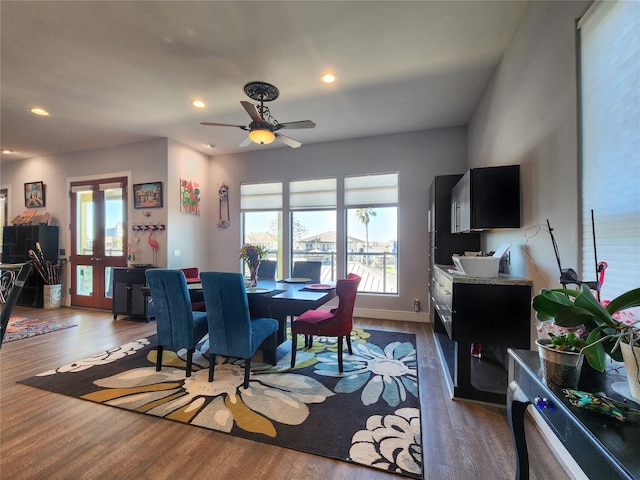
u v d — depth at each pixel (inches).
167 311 99.1
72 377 98.3
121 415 76.7
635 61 44.9
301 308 108.7
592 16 54.6
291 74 111.4
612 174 50.1
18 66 104.8
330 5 78.5
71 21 83.0
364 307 180.7
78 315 182.7
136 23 84.3
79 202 205.0
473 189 90.4
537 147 75.9
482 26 87.0
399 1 77.4
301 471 58.4
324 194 191.3
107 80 114.6
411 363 110.1
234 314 90.7
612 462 25.3
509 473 58.1
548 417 36.9
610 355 36.6
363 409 79.7
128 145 189.2
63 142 186.1
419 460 61.4
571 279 48.8
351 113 146.2
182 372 102.2
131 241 187.8
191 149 199.2
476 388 85.4
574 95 59.3
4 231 210.1
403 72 110.6
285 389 90.4
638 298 34.2
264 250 128.3
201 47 95.3
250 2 77.2
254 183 208.4
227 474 57.6
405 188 173.6
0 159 222.5
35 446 65.1
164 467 59.2
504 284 80.8
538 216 75.6
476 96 129.0
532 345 78.3
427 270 169.9
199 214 206.4
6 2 75.4
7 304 57.4
